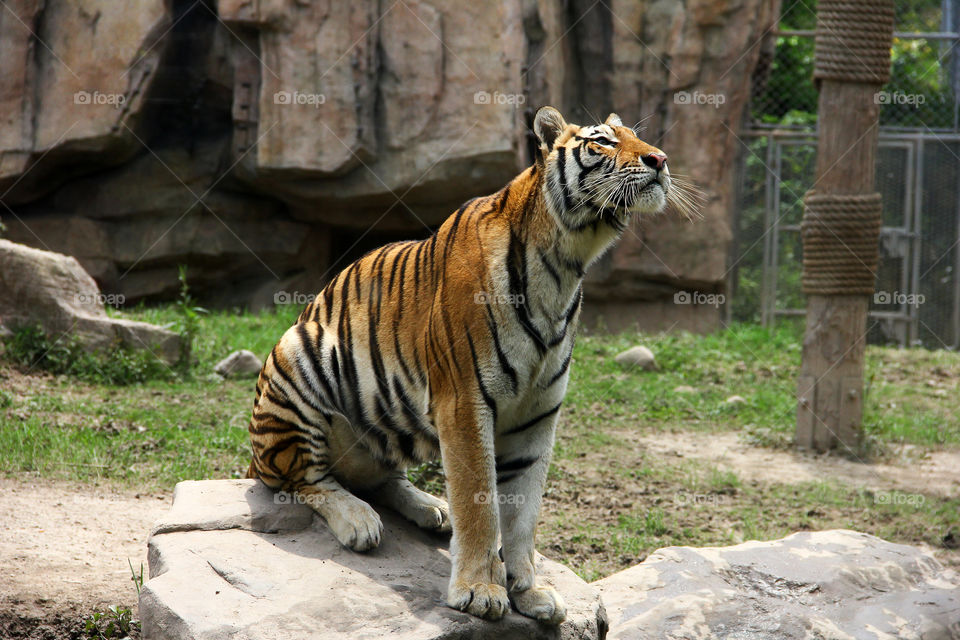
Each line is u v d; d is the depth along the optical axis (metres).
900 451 11.79
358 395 5.62
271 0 16.42
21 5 16.47
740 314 19.34
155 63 16.61
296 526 5.66
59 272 12.42
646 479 10.27
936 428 12.74
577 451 11.12
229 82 17.28
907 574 6.88
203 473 9.02
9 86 16.61
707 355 16.30
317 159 16.80
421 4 16.77
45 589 6.29
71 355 12.12
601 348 16.17
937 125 20.52
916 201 18.95
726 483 10.21
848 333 11.76
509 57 16.70
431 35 16.80
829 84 11.52
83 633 5.94
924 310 19.11
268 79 16.78
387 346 5.48
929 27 22.50
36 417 10.11
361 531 5.44
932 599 6.50
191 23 17.02
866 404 13.73
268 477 5.91
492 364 5.07
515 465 5.44
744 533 8.80
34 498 7.96
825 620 6.20
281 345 5.80
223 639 4.50
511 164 16.92
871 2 11.29
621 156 5.17
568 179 5.18
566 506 9.36
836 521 9.26
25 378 11.53
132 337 12.45
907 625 6.20
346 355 5.61
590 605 5.37
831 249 11.63
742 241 19.25
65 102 16.58
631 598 6.41
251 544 5.38
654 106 18.14
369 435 5.73
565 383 5.39
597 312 19.09
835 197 11.54
